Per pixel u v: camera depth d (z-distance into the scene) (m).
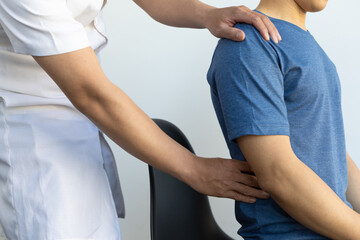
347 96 1.76
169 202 1.20
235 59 0.96
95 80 0.81
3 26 0.82
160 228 1.16
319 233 0.96
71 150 0.92
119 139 0.88
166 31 1.71
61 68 0.79
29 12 0.76
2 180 0.93
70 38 0.78
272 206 1.01
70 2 0.87
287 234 1.00
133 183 1.80
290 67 0.96
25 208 0.89
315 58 1.00
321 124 1.01
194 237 1.23
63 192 0.88
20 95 0.91
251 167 0.96
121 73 1.75
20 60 0.90
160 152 0.90
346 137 1.78
